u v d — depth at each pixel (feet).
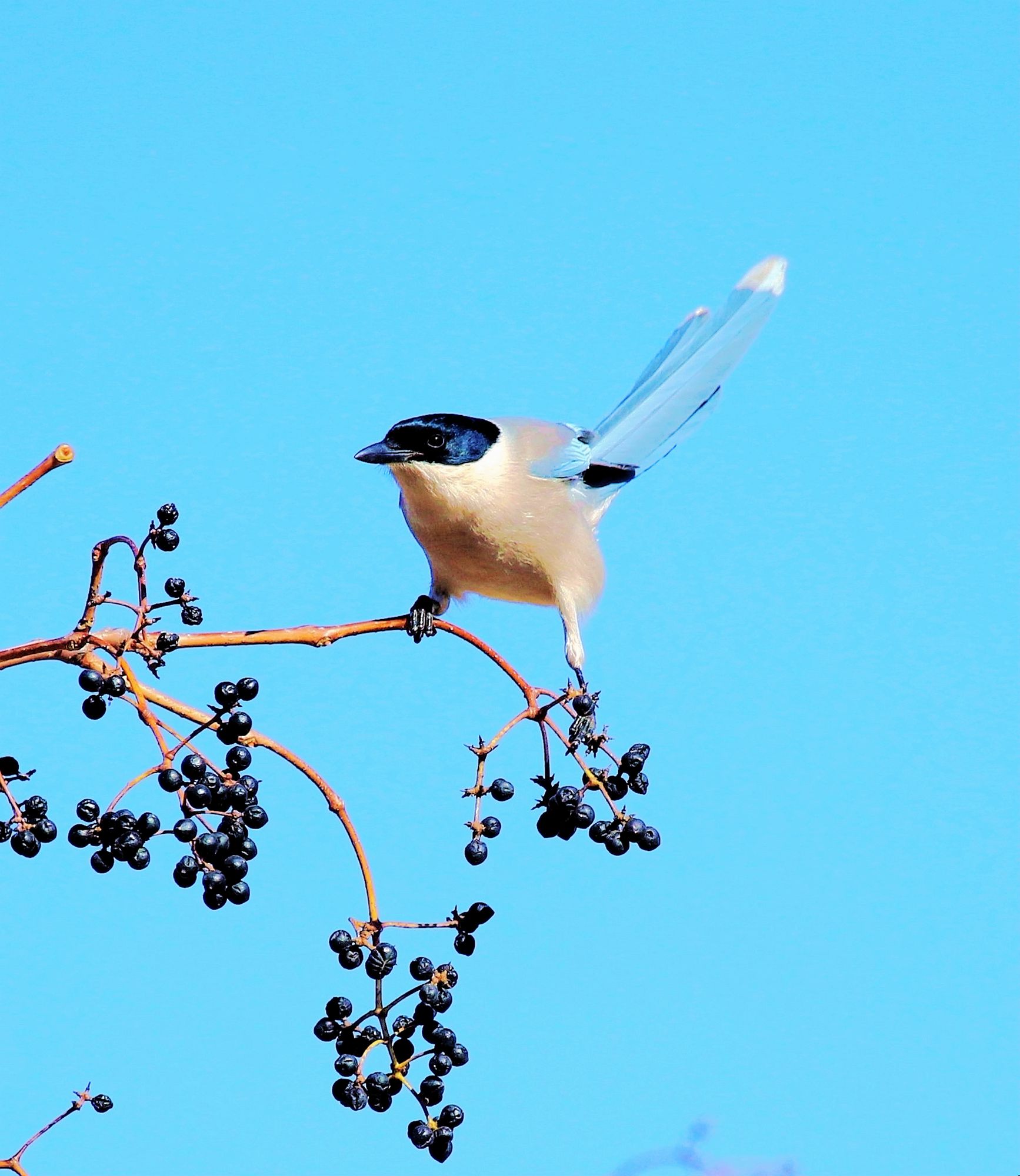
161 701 26.86
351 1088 24.58
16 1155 24.34
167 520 26.76
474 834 27.94
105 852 25.22
